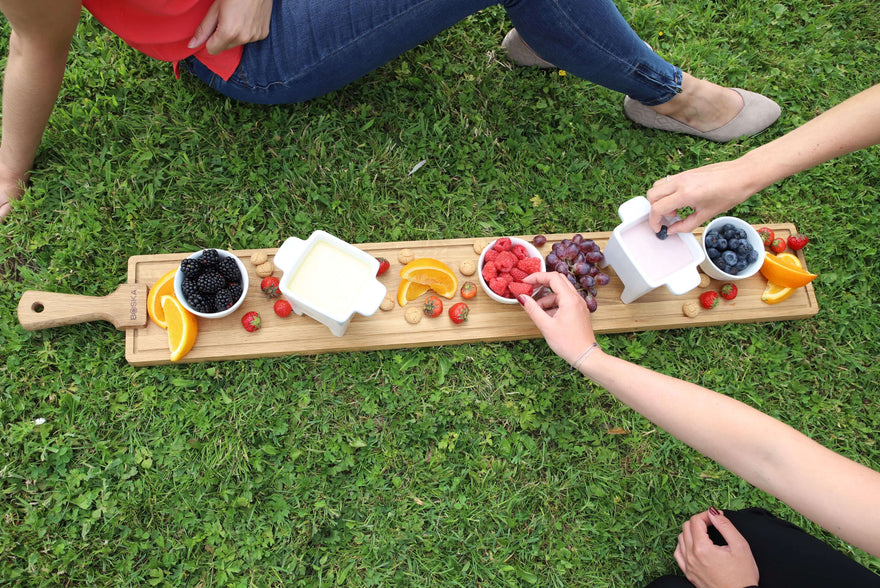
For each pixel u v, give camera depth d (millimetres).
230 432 2463
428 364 2598
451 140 2949
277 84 2361
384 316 2508
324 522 2449
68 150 2688
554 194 2908
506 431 2617
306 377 2553
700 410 1670
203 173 2746
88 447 2410
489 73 3049
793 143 1976
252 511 2408
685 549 2314
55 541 2303
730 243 2525
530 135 3008
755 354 2781
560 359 2676
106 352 2484
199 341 2404
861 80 3270
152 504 2377
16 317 2482
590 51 2389
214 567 2355
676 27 3229
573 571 2506
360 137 2895
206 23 2012
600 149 2977
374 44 2258
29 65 1911
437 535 2482
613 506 2580
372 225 2785
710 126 2980
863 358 2830
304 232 2725
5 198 2568
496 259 2418
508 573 2467
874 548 1390
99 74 2768
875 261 2986
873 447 2729
